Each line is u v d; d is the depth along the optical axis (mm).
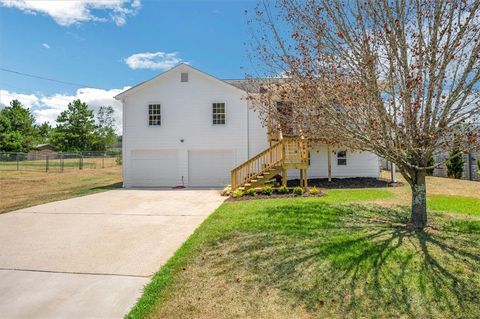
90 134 52594
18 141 49750
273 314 3129
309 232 5781
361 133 5512
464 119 5004
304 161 12227
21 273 4398
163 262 4754
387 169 21109
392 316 3016
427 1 5000
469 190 11188
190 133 16281
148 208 9469
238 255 4789
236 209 8586
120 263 4746
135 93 16406
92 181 19234
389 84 5332
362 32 5242
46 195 12766
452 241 5043
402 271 3947
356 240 5184
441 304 3191
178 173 16297
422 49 5109
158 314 3189
